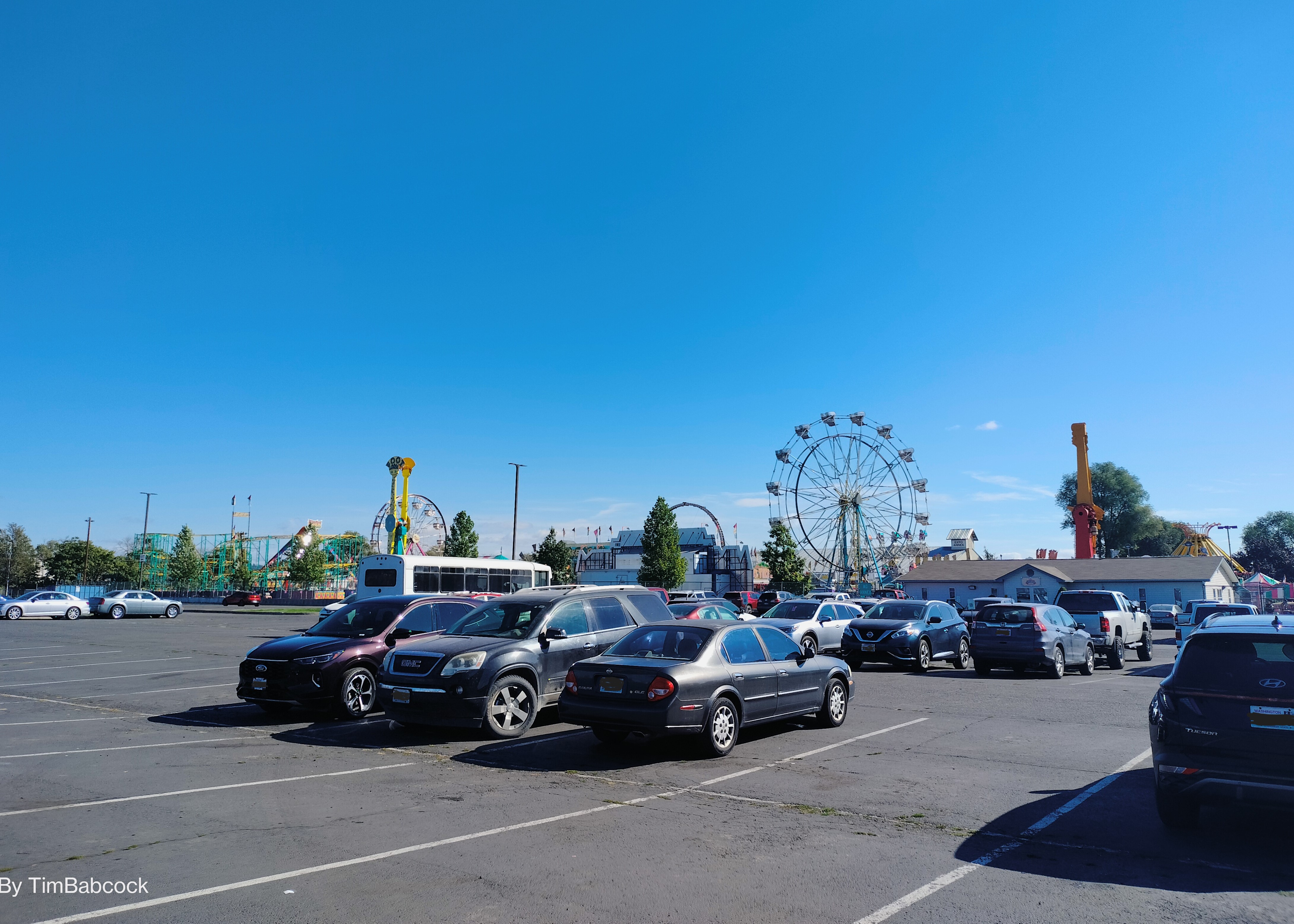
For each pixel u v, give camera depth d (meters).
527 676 10.21
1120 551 92.88
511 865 5.21
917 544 56.69
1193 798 5.61
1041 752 8.95
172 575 82.12
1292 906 4.54
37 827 6.05
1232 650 5.79
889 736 10.00
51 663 19.34
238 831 5.96
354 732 10.30
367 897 4.64
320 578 83.06
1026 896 4.69
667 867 5.18
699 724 8.48
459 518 61.69
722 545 79.94
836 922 4.32
